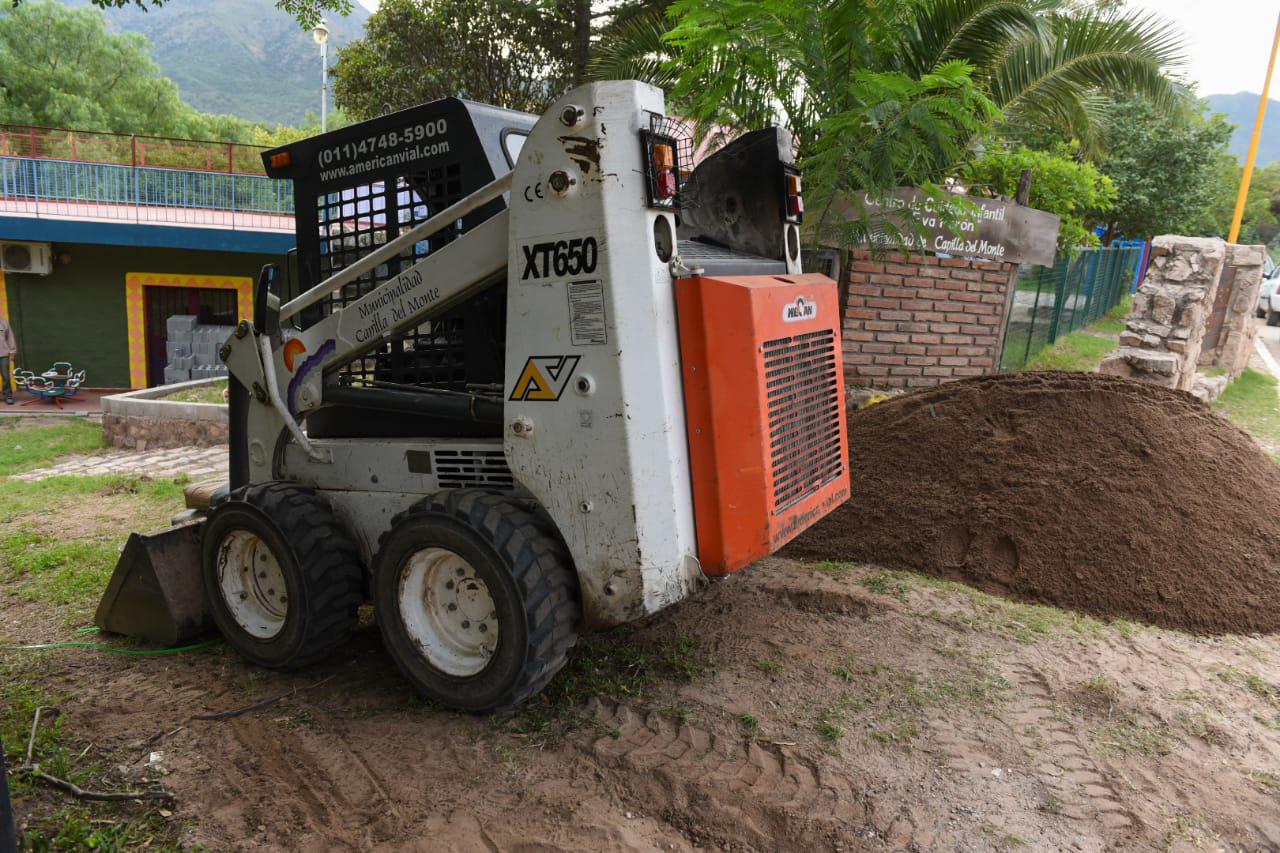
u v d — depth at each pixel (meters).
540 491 3.19
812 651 3.93
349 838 2.74
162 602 4.11
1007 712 3.45
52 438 11.71
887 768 3.05
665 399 3.03
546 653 3.12
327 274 4.11
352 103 19.75
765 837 2.73
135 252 16.50
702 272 3.15
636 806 2.89
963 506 5.01
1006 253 8.52
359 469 3.86
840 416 3.87
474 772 3.07
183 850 2.67
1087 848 2.69
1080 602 4.46
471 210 3.32
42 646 4.21
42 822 2.79
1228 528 4.73
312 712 3.51
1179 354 9.47
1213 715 3.49
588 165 2.91
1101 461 5.00
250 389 4.10
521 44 18.33
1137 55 8.38
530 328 3.13
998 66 8.57
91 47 43.22
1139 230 23.73
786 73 6.38
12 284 16.28
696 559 3.20
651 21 8.89
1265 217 70.00
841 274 8.33
